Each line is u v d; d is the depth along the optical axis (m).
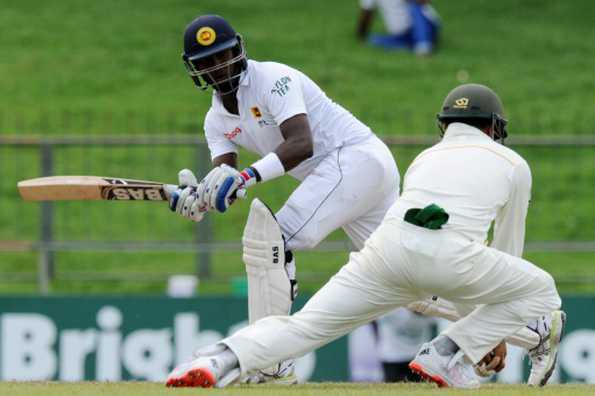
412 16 72.69
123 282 47.19
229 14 78.31
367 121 60.06
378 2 73.19
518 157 21.50
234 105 23.56
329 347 37.38
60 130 58.78
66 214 48.69
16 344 38.06
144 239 47.25
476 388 21.30
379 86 65.94
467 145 21.58
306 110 23.48
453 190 20.86
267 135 23.61
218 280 42.75
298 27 75.94
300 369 37.41
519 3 82.56
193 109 62.25
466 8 81.19
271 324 21.00
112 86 66.19
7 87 65.44
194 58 22.67
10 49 71.88
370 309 21.00
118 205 49.59
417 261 20.39
